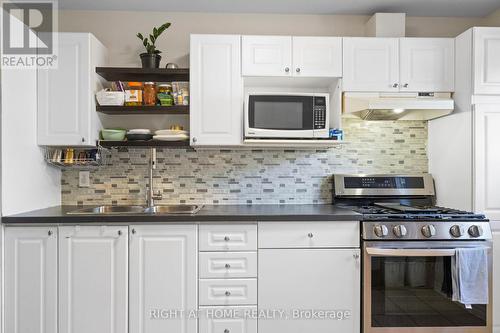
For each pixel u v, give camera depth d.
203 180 2.59
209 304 1.99
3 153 1.92
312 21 2.63
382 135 2.65
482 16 2.65
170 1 2.43
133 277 1.97
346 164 2.64
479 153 2.16
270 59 2.30
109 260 1.96
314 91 2.59
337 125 2.35
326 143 2.33
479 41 2.18
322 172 2.63
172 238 1.98
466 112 2.23
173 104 2.38
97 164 2.43
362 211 2.15
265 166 2.61
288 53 2.30
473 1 2.43
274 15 2.62
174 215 1.97
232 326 1.99
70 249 1.96
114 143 2.30
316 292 2.01
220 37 2.29
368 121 2.64
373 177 2.60
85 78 2.22
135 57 2.58
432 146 2.62
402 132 2.65
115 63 2.57
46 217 1.93
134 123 2.56
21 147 2.07
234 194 2.60
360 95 2.33
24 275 1.94
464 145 2.25
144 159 2.57
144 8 2.54
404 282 2.00
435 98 2.34
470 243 2.00
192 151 2.59
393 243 1.98
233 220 1.98
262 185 2.61
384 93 2.34
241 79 2.30
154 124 2.58
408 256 2.00
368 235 1.98
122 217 1.95
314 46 2.31
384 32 2.48
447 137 2.43
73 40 2.22
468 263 1.95
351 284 2.01
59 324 1.95
